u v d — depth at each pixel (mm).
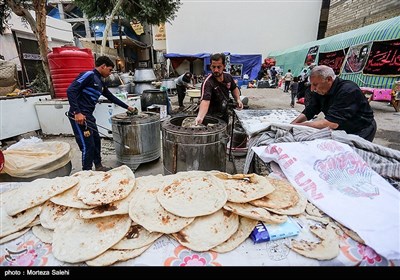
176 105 7699
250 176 1165
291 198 1011
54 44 10406
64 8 19859
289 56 13328
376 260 760
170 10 10172
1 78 5336
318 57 9805
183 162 1950
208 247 793
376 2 7945
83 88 2562
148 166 3213
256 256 776
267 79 14023
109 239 825
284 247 808
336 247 792
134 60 25781
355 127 2057
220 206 914
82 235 848
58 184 1068
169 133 1958
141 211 910
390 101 5867
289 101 8367
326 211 939
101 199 947
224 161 2113
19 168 1824
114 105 4082
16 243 849
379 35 6152
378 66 6168
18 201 977
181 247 809
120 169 1209
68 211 941
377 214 891
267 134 1753
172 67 14797
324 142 1265
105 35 7125
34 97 4500
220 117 2477
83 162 2742
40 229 906
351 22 9414
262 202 967
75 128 2621
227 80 2434
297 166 1154
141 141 2982
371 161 1260
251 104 7715
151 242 825
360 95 1968
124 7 9352
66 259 756
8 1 4688
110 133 4238
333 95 2033
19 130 4207
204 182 1065
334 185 1062
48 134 4637
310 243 818
